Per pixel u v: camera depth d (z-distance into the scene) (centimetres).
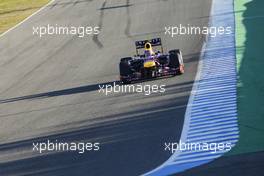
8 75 9000
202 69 7150
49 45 10888
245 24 9619
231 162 4047
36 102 6912
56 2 15938
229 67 7031
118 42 10162
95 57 9212
